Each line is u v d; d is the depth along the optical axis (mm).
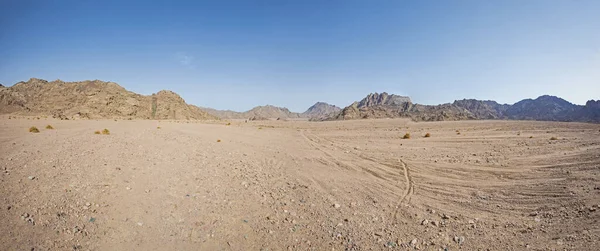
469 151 17906
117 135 21438
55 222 6785
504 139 23062
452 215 8461
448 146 20672
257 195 10109
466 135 27594
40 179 9125
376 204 9586
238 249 6738
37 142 15812
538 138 22531
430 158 16062
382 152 18734
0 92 70562
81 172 10227
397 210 9062
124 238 6641
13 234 6082
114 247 6285
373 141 25094
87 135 20375
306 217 8547
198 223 7656
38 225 6559
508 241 6648
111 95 78250
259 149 19859
